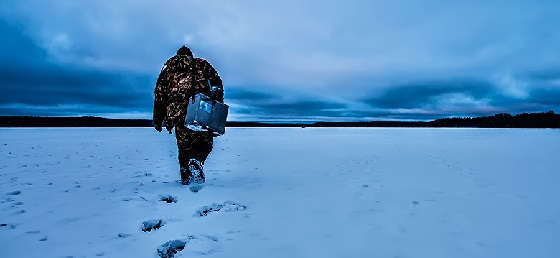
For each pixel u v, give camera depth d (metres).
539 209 3.77
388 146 13.78
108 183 5.01
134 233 2.89
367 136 24.78
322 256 2.48
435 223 3.26
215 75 4.87
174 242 2.70
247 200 4.06
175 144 14.19
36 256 2.41
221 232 2.95
